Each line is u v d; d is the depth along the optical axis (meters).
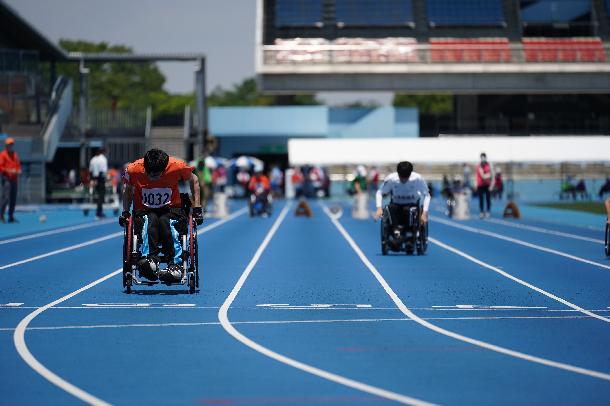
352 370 22.73
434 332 28.55
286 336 27.78
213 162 141.62
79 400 19.66
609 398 19.73
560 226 89.50
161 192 36.72
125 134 171.62
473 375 22.11
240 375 22.14
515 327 29.53
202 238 73.31
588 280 43.44
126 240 36.94
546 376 21.98
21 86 133.38
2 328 29.33
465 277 44.69
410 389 20.59
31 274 45.94
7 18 132.50
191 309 33.53
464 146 147.75
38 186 129.75
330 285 41.28
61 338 27.47
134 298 36.53
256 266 50.31
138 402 19.45
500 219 102.75
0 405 19.23
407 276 45.19
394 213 57.22
